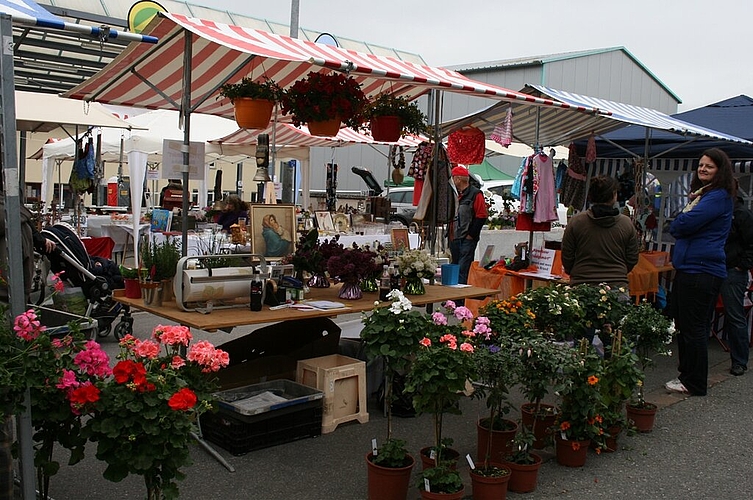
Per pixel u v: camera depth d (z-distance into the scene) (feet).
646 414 16.35
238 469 13.47
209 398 9.78
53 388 9.04
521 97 18.76
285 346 17.31
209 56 17.89
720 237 18.69
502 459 13.38
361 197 56.65
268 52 14.40
